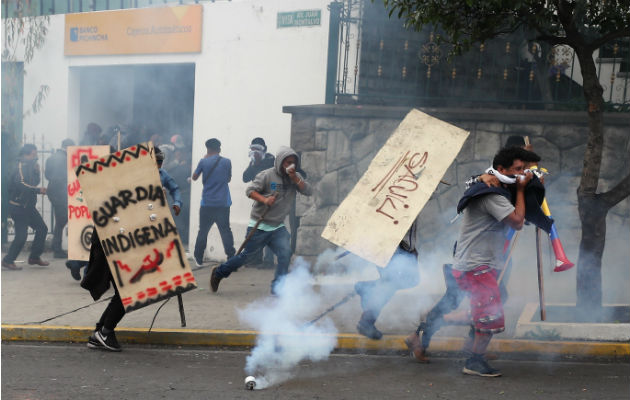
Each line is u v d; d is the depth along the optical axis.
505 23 6.40
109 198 5.53
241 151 9.88
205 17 10.04
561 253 5.24
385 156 5.45
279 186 7.11
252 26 9.73
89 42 10.84
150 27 10.38
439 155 5.37
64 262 9.84
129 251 5.53
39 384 4.69
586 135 8.00
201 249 9.16
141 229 5.57
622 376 5.01
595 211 6.21
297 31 9.41
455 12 6.21
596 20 6.68
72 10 11.50
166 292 5.57
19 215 9.02
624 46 8.34
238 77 9.84
